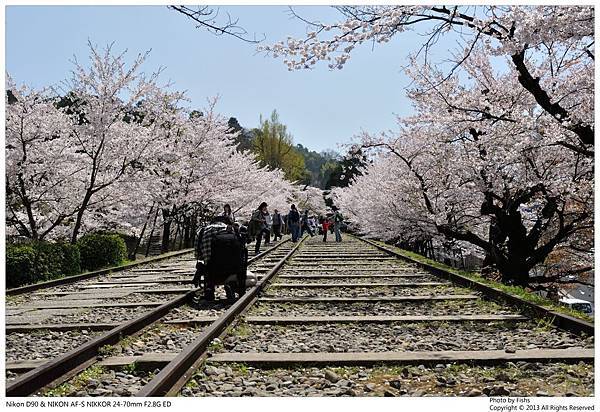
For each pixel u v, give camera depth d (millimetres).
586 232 17750
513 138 13445
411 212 21078
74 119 18312
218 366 5129
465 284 10852
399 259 18531
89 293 10797
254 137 67875
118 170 18469
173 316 7973
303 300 9117
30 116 16031
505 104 14102
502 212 16062
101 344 5707
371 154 19875
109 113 17109
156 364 5117
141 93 18516
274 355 5387
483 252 21516
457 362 5199
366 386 4535
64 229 19672
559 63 13695
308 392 4410
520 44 9242
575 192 14633
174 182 24000
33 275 12461
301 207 70562
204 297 9617
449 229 17484
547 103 10680
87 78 17109
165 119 22078
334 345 6012
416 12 9414
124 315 8258
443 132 16094
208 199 27906
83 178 18094
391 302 9133
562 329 6734
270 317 7637
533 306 7723
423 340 6281
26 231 17797
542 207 16406
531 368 5031
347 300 9141
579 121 11812
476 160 15211
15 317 8203
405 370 4934
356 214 41031
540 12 9367
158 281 12625
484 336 6520
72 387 4594
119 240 17844
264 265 15883
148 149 18469
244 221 35188
